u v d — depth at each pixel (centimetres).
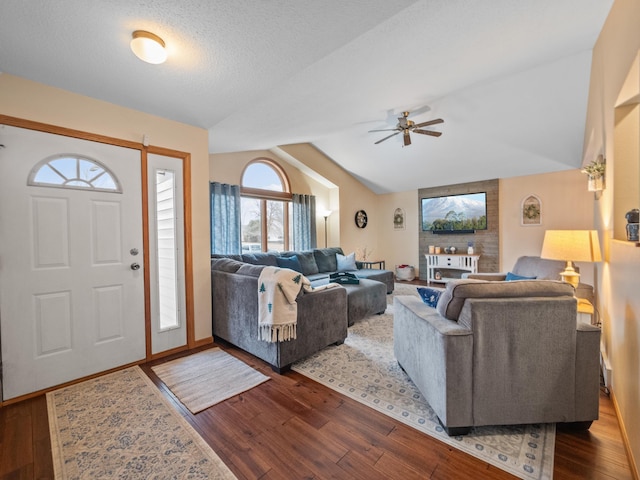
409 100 351
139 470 138
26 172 201
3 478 134
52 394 204
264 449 152
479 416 158
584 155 423
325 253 557
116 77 198
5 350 193
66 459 145
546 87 337
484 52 246
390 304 463
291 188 580
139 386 215
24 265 201
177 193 279
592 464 140
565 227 509
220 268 307
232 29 152
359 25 152
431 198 665
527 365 158
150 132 260
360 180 701
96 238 231
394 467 140
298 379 225
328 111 338
